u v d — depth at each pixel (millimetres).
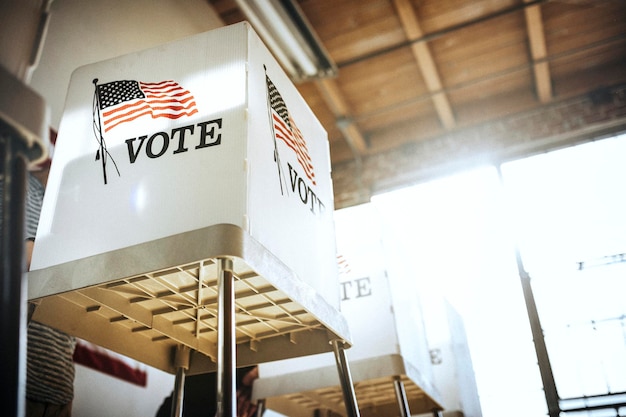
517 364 4824
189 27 3645
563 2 4648
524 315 4930
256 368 2594
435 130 5766
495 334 4953
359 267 2293
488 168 5586
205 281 1289
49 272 1206
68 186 1316
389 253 2375
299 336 1601
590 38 5035
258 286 1316
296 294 1302
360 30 4730
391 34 4785
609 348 4656
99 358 1934
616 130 5320
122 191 1267
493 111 5621
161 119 1322
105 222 1245
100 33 2439
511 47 5047
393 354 2102
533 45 4918
